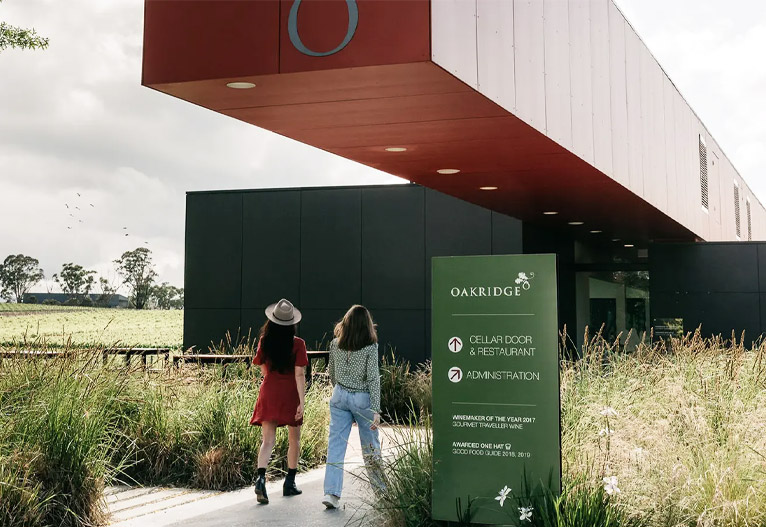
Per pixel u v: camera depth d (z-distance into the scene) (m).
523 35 8.12
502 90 7.42
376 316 18.48
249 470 8.20
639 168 13.53
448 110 7.44
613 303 18.77
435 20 5.96
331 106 7.24
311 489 7.83
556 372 5.67
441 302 5.94
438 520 5.88
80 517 6.33
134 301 64.75
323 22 6.11
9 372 7.54
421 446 6.53
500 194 12.80
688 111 18.91
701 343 10.19
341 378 7.27
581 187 12.19
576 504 5.33
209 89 6.68
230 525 6.44
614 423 6.92
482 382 5.81
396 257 18.47
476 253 17.83
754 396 8.03
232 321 19.64
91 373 7.94
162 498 7.49
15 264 66.19
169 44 6.50
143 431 8.39
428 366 15.21
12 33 18.50
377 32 5.98
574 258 18.84
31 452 6.26
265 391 7.43
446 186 11.96
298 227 19.28
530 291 5.76
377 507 6.18
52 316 50.72
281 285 19.33
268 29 6.25
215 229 19.95
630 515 5.39
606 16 11.88
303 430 9.05
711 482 5.73
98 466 6.71
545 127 8.68
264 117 7.66
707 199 21.47
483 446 5.77
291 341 7.45
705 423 6.86
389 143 8.89
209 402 8.73
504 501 5.68
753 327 17.28
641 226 17.53
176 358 11.18
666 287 17.94
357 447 10.02
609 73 11.90
